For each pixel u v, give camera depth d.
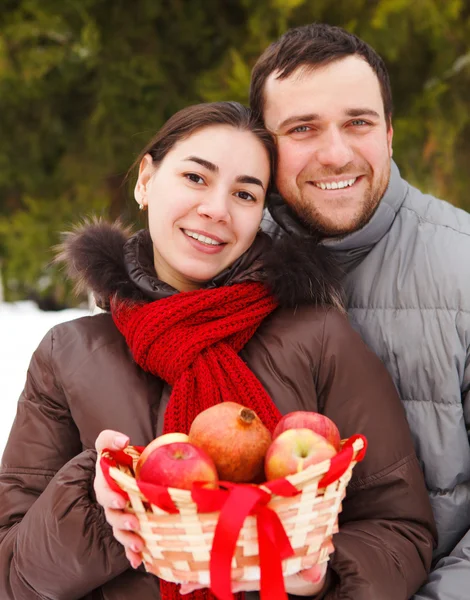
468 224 2.40
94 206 7.31
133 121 6.89
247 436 1.58
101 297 2.31
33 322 7.65
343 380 2.10
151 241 2.39
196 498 1.42
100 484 1.60
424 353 2.26
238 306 2.14
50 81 7.16
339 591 1.88
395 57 6.35
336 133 2.24
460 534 2.25
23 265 7.63
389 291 2.35
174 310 2.09
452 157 6.62
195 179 2.14
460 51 6.56
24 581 1.97
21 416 2.23
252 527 1.47
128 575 1.99
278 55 2.29
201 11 7.05
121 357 2.16
